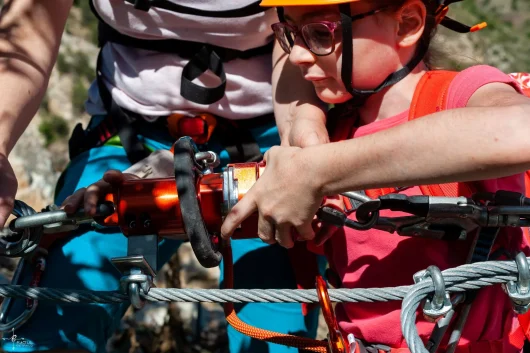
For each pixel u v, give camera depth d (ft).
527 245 5.99
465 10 14.87
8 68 6.42
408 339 4.82
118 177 5.46
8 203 5.59
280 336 5.87
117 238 6.86
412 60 6.10
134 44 7.07
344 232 6.21
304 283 7.07
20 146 11.66
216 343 10.89
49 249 6.77
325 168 5.01
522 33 14.73
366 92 6.01
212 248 5.32
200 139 7.22
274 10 6.76
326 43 5.80
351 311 6.24
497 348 5.99
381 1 5.76
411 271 5.94
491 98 5.29
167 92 7.02
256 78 7.11
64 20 6.95
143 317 10.96
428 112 5.81
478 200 5.50
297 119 6.30
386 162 4.86
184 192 5.24
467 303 5.46
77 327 6.46
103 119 7.59
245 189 5.49
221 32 6.80
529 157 4.57
